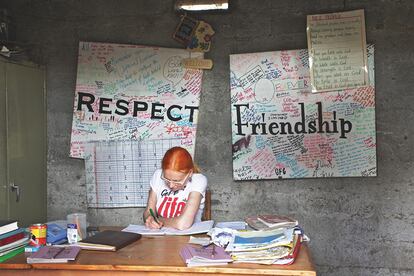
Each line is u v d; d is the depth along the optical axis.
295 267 1.97
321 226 3.59
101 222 3.85
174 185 2.85
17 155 3.44
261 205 3.65
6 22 3.73
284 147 3.60
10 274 2.10
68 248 2.25
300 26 3.58
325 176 3.56
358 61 3.49
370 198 3.54
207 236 2.48
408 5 3.47
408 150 3.49
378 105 3.51
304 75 3.56
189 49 3.70
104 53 3.79
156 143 3.75
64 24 3.86
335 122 3.53
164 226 2.69
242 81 3.62
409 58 3.48
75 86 3.84
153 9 3.75
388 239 3.53
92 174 3.82
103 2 3.81
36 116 3.71
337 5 3.54
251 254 2.03
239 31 3.65
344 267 3.58
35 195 3.69
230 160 3.68
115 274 2.04
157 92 3.74
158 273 2.01
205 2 3.57
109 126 3.80
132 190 3.78
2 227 2.24
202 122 3.71
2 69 3.24
